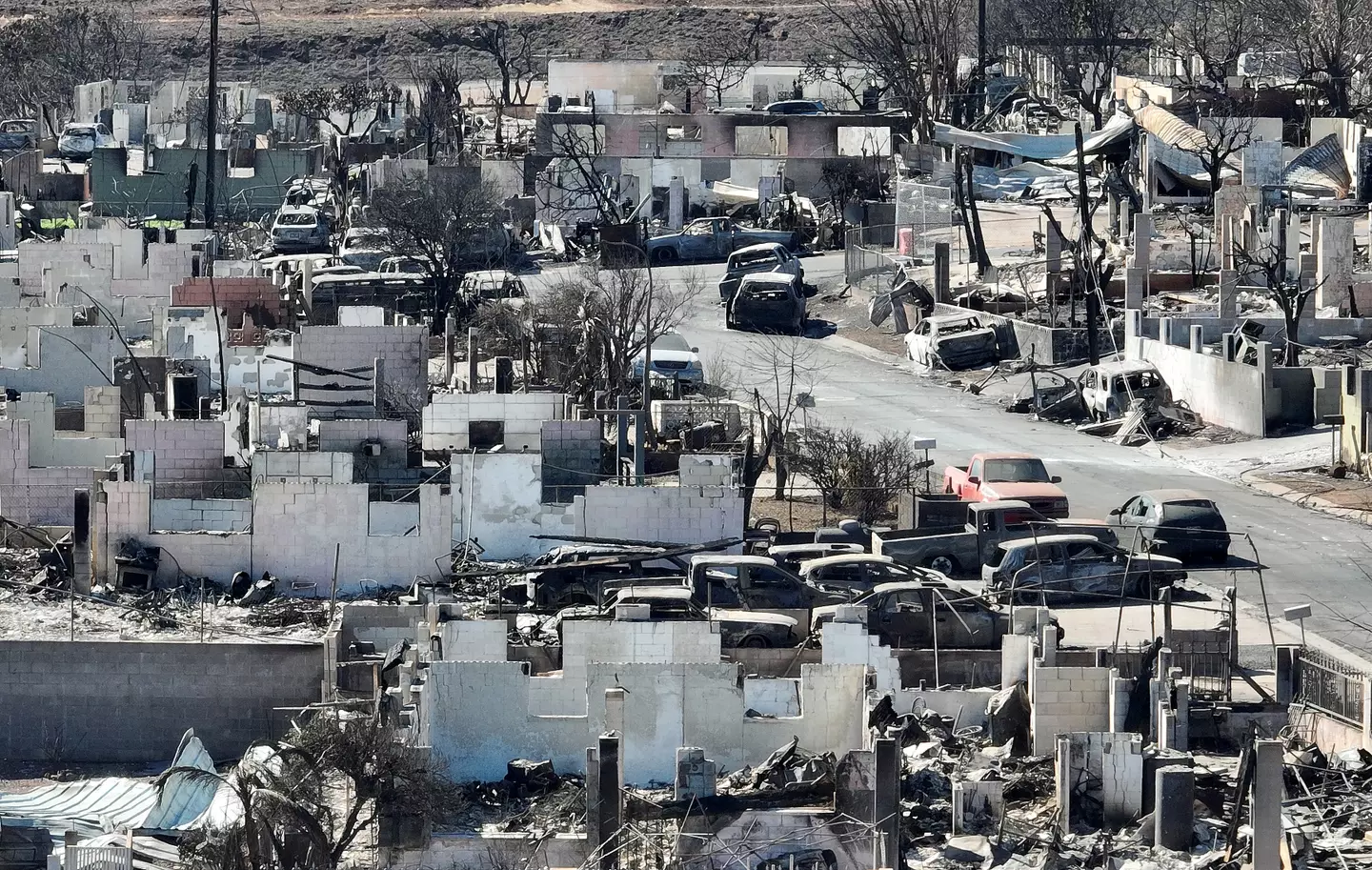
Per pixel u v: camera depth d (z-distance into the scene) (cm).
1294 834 11744
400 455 18962
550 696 13262
